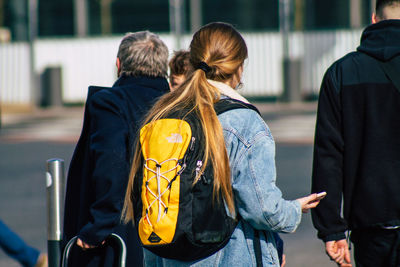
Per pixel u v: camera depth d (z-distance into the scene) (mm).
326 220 9289
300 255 17188
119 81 10297
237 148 7488
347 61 9398
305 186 25156
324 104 9484
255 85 57219
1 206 23625
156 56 10297
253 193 7305
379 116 9102
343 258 9453
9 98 59312
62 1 72375
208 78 7988
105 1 71688
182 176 7246
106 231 9031
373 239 9188
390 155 9047
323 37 55938
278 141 36781
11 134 42875
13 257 11109
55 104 57812
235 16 70250
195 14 62281
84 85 59969
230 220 7500
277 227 7430
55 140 40031
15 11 65562
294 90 55125
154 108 7867
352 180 9289
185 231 7203
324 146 9383
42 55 59969
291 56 56469
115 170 9078
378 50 9180
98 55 59656
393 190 9008
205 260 7582
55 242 10344
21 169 30734
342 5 64250
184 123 7430
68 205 10102
